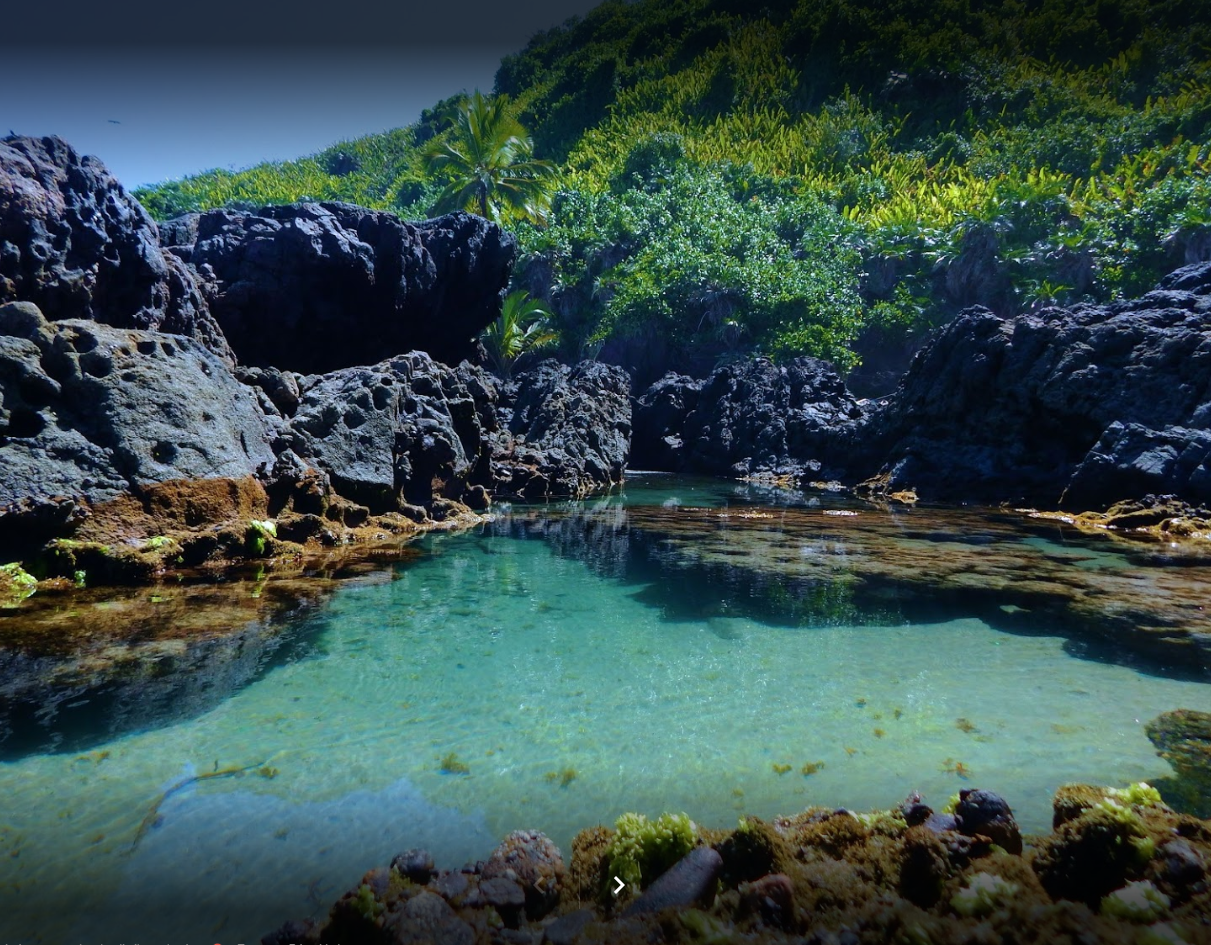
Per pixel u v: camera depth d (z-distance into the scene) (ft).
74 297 36.83
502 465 65.92
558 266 153.99
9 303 31.81
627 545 40.09
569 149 283.59
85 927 9.74
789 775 14.19
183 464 31.63
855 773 14.26
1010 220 157.28
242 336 54.39
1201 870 8.90
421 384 52.03
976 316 75.00
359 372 47.91
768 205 191.72
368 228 61.21
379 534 39.96
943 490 70.38
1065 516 56.44
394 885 9.53
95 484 28.91
